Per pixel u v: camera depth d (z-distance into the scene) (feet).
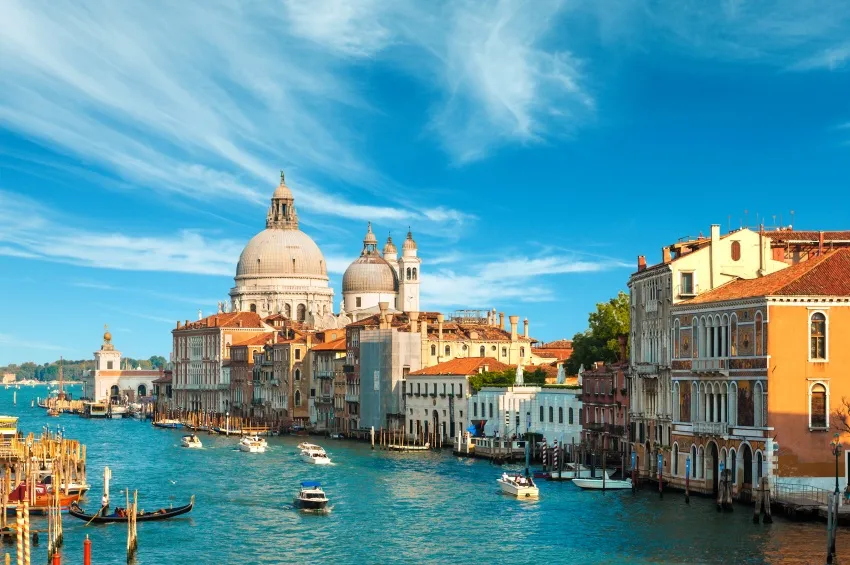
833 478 265.34
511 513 294.05
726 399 284.41
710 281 313.32
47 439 393.70
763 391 266.77
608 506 294.66
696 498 294.46
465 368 510.17
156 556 250.16
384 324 574.97
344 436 610.65
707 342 293.23
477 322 644.69
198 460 468.34
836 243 332.80
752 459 271.28
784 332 265.54
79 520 293.02
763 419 266.36
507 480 333.62
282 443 574.97
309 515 300.81
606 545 246.68
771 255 318.65
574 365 478.59
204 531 278.46
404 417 558.56
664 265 318.45
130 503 325.83
